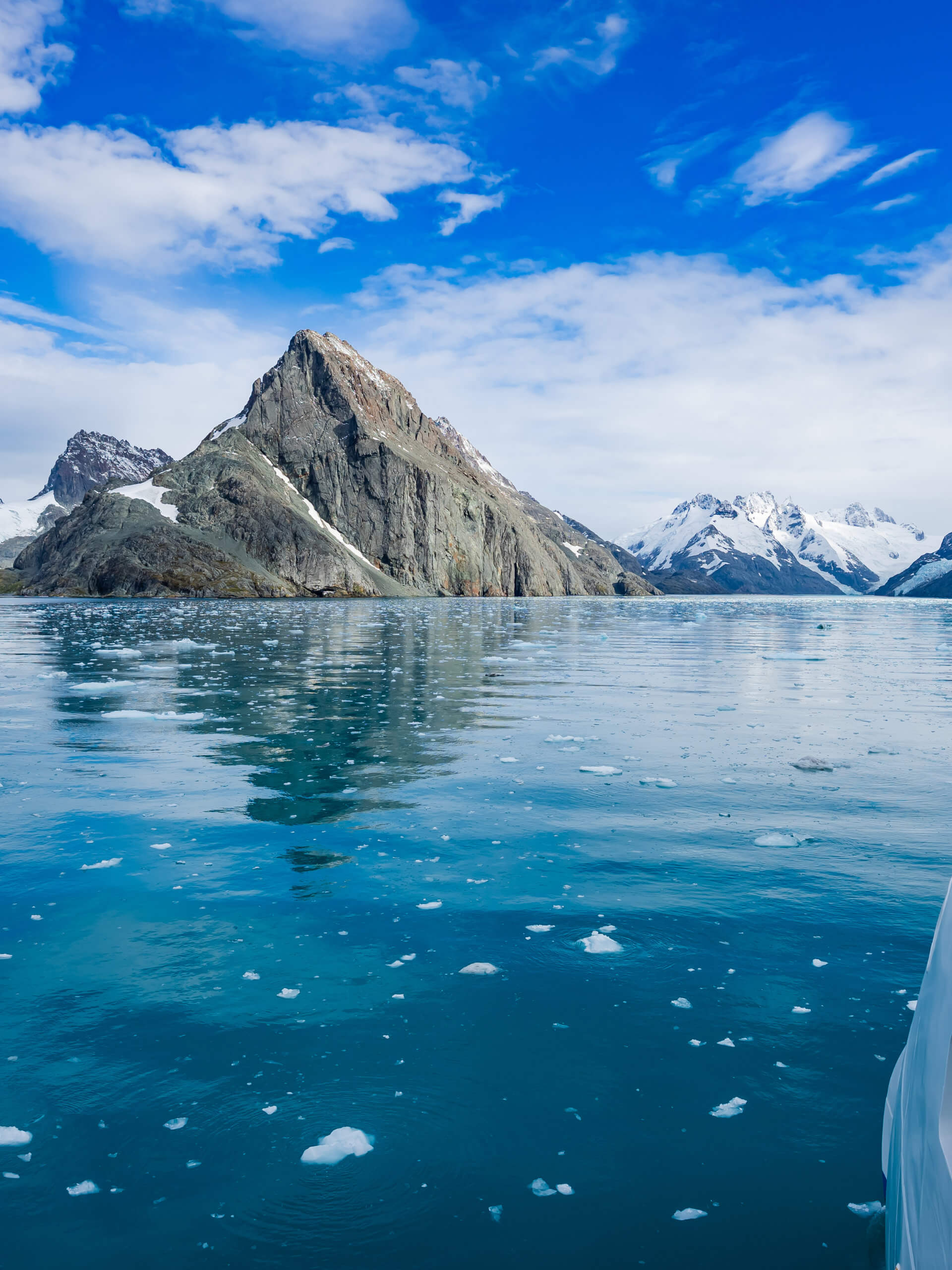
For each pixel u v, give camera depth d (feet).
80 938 15.25
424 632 107.96
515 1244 8.45
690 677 57.11
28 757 29.73
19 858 19.33
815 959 14.40
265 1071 11.25
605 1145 9.86
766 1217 8.79
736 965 14.19
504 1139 9.98
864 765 28.76
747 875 18.31
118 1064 11.44
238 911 16.39
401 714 39.42
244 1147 9.87
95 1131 10.15
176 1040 11.97
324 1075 11.19
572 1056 11.57
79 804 23.76
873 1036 12.04
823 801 24.16
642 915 16.25
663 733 34.83
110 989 13.41
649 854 19.71
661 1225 8.70
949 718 38.93
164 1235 8.62
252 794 24.80
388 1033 12.15
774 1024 12.36
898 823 22.09
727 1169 9.48
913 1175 6.47
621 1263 8.21
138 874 18.39
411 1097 10.71
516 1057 11.56
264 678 53.93
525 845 20.25
